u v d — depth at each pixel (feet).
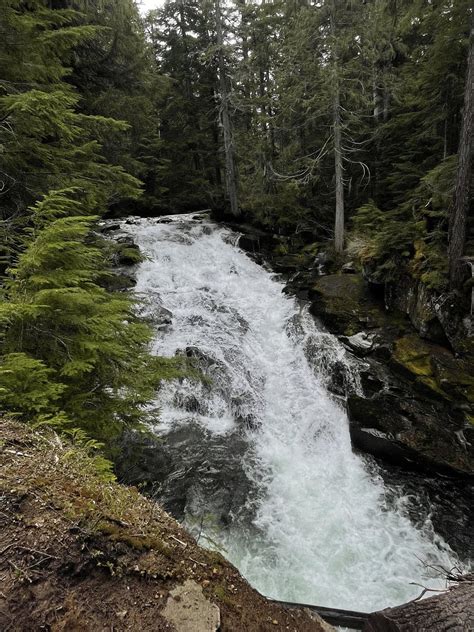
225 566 8.46
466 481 23.58
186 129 76.23
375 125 60.18
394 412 27.45
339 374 32.68
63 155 23.09
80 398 13.44
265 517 21.72
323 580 18.25
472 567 19.17
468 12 32.14
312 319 41.04
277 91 55.52
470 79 29.27
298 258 58.65
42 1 28.66
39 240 11.92
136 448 22.67
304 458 27.02
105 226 59.72
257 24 61.77
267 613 7.99
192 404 30.68
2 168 20.84
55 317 12.42
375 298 41.32
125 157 35.76
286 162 61.77
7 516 7.07
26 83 19.84
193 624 6.68
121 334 15.58
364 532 21.06
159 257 51.16
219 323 39.50
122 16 43.86
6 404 10.82
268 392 32.86
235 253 57.57
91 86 38.27
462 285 30.81
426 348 31.40
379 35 46.73
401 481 24.85
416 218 39.70
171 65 72.79
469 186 30.42
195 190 79.77
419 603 9.12
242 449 27.30
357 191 65.31
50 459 8.95
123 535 7.52
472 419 25.26
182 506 21.74
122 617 6.30
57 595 6.18
